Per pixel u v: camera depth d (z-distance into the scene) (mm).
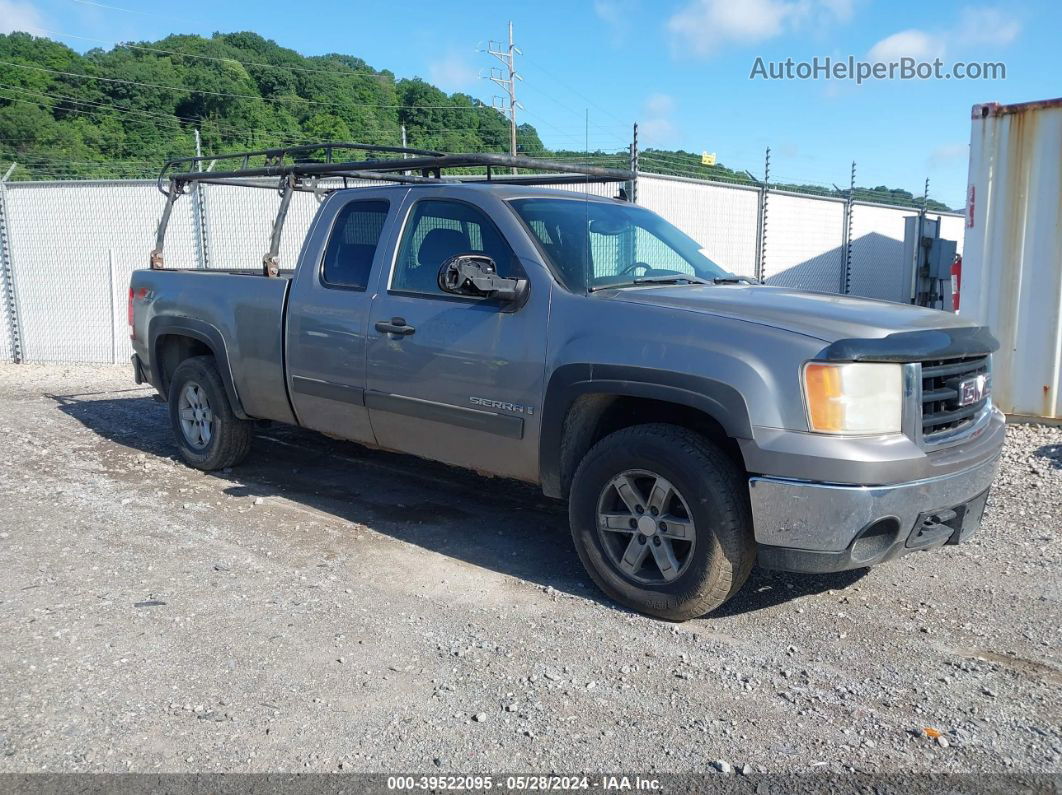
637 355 3920
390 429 5125
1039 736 3049
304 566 4648
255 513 5566
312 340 5418
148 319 6773
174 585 4367
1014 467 6625
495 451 4602
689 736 3043
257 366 5848
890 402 3615
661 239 5191
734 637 3840
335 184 9289
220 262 13531
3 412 9109
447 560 4770
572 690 3359
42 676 3420
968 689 3383
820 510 3516
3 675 3422
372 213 5324
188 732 3043
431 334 4742
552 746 2975
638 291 4281
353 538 5109
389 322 4945
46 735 3010
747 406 3615
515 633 3859
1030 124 7730
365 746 2969
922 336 3732
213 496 5941
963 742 3010
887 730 3086
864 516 3504
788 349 3604
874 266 19281
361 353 5117
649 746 2979
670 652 3686
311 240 5578
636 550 4031
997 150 7941
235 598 4211
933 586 4418
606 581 4148
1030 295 7910
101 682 3381
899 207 19734
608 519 4105
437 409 4766
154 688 3342
